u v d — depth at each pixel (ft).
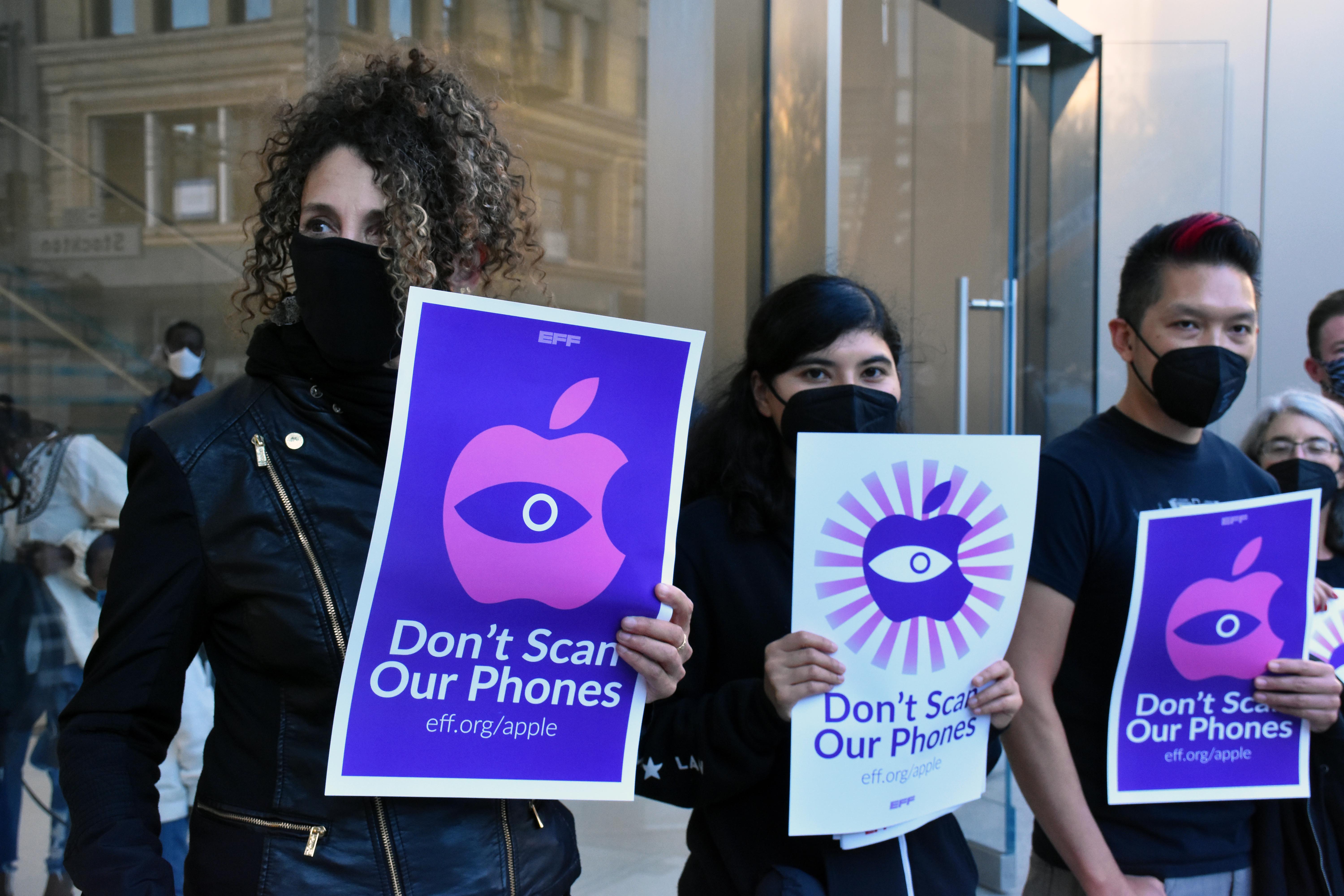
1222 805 5.28
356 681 3.13
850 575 4.28
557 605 3.34
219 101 11.41
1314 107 15.43
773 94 11.35
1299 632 5.16
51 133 11.35
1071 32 14.64
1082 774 5.29
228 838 3.17
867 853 4.37
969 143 10.91
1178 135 15.55
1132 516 5.28
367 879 3.16
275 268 3.65
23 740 8.56
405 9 11.02
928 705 4.38
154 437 3.26
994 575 4.44
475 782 3.27
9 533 8.61
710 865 4.72
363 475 3.35
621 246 11.71
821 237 11.09
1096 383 15.17
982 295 11.00
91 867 2.81
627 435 3.39
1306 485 6.44
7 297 11.08
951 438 4.33
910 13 11.07
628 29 11.51
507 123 4.05
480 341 3.20
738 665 4.71
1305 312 15.65
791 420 4.81
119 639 3.16
